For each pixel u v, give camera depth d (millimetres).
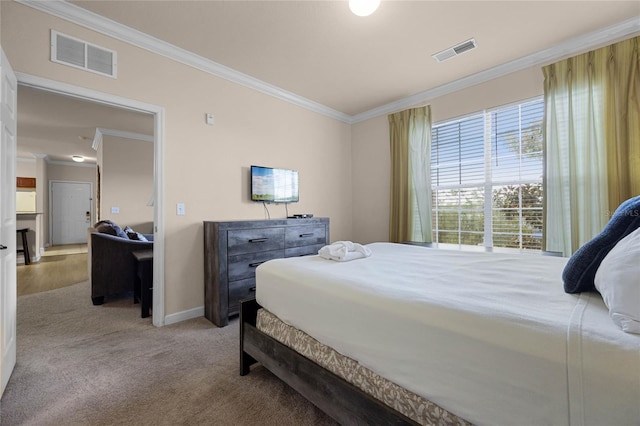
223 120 3006
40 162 7000
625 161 2189
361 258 1952
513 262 1731
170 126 2619
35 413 1419
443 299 1030
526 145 2832
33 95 3424
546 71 2582
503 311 884
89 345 2160
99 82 2225
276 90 3438
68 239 8141
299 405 1482
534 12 2127
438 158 3543
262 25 2277
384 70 3006
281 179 3516
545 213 2586
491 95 3018
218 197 2965
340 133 4340
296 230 3215
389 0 2000
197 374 1770
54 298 3383
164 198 2582
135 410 1444
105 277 3180
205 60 2789
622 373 622
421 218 3488
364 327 1129
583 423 650
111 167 4887
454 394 868
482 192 3152
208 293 2742
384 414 1022
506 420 765
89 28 2178
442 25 2277
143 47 2443
